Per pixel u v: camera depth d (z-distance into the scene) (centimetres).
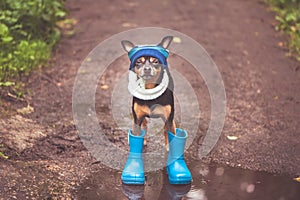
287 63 369
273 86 342
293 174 268
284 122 306
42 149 280
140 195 254
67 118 307
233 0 488
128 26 417
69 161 273
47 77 346
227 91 338
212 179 264
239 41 397
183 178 259
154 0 488
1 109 308
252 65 366
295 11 432
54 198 250
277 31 414
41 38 378
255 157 279
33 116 306
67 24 416
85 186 258
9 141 282
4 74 335
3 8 369
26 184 256
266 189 258
